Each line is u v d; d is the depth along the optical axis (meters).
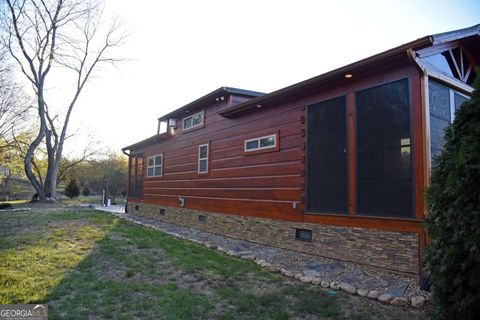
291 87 6.16
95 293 3.75
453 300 2.67
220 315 3.28
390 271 4.68
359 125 5.27
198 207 9.79
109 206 19.14
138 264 5.12
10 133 20.91
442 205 2.80
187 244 7.10
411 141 4.56
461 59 6.09
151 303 3.50
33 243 6.26
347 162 5.41
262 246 6.94
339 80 5.54
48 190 19.75
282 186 6.72
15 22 17.52
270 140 7.15
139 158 14.88
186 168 10.74
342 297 3.91
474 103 2.71
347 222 5.34
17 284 3.90
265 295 3.88
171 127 12.03
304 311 3.46
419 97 4.53
